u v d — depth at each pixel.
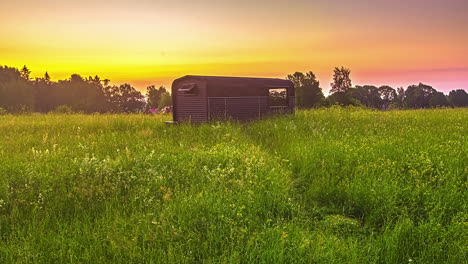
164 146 11.73
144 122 19.59
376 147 10.40
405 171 8.39
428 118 18.33
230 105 19.81
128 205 6.66
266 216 6.15
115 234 5.43
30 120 20.86
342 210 6.92
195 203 6.36
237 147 11.00
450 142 10.41
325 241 5.33
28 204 6.65
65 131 16.06
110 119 20.58
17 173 8.17
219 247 5.16
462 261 4.67
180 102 19.91
